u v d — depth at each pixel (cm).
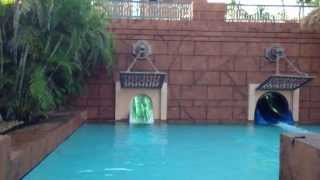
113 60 1667
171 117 1717
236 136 1416
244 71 1736
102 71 1689
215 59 1727
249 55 1734
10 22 1162
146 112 1762
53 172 857
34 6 1138
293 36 1744
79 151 1095
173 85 1717
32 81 1142
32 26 1166
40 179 797
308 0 1747
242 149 1177
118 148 1155
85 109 1691
